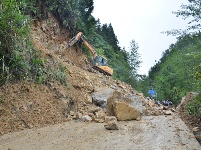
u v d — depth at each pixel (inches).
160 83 991.6
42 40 700.7
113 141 305.6
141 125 390.3
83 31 990.4
